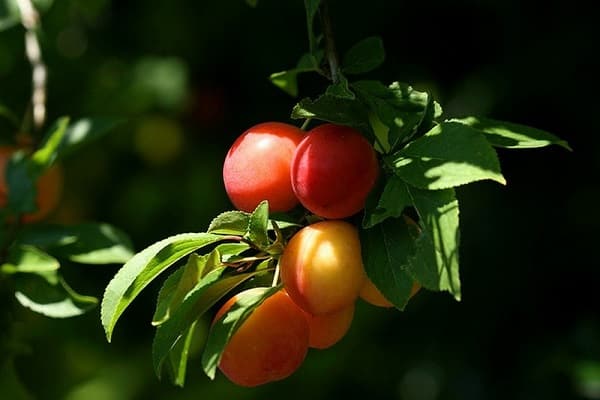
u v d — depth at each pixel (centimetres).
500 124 418
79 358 877
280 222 403
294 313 398
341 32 888
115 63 914
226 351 395
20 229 584
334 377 895
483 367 877
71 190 913
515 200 870
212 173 933
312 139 395
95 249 588
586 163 863
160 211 924
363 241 387
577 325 859
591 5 841
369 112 421
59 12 844
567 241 872
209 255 380
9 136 678
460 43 898
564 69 839
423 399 916
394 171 375
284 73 482
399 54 901
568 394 853
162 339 389
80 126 625
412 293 413
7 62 834
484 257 866
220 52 936
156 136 944
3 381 587
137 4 923
